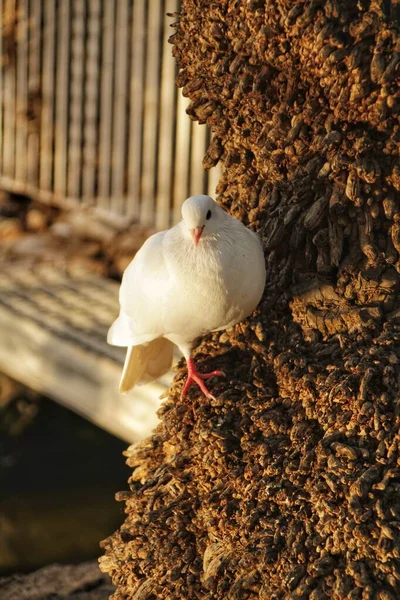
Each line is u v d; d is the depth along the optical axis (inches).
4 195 477.4
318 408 125.8
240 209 142.8
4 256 408.5
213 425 132.7
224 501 128.6
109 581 194.7
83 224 416.8
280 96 128.5
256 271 131.5
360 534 115.0
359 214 128.8
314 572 117.0
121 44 390.9
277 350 134.7
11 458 307.9
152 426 272.1
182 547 132.0
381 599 112.3
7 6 457.1
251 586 122.6
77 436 319.0
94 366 294.2
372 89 121.0
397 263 128.6
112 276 391.2
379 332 127.6
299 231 133.3
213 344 144.2
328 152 126.3
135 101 384.8
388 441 119.1
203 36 131.7
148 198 387.2
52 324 325.7
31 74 450.6
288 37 123.7
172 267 133.3
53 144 448.8
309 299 132.7
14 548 253.6
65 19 424.2
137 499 139.6
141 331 143.4
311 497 121.4
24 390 340.5
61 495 282.2
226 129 137.9
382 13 117.5
